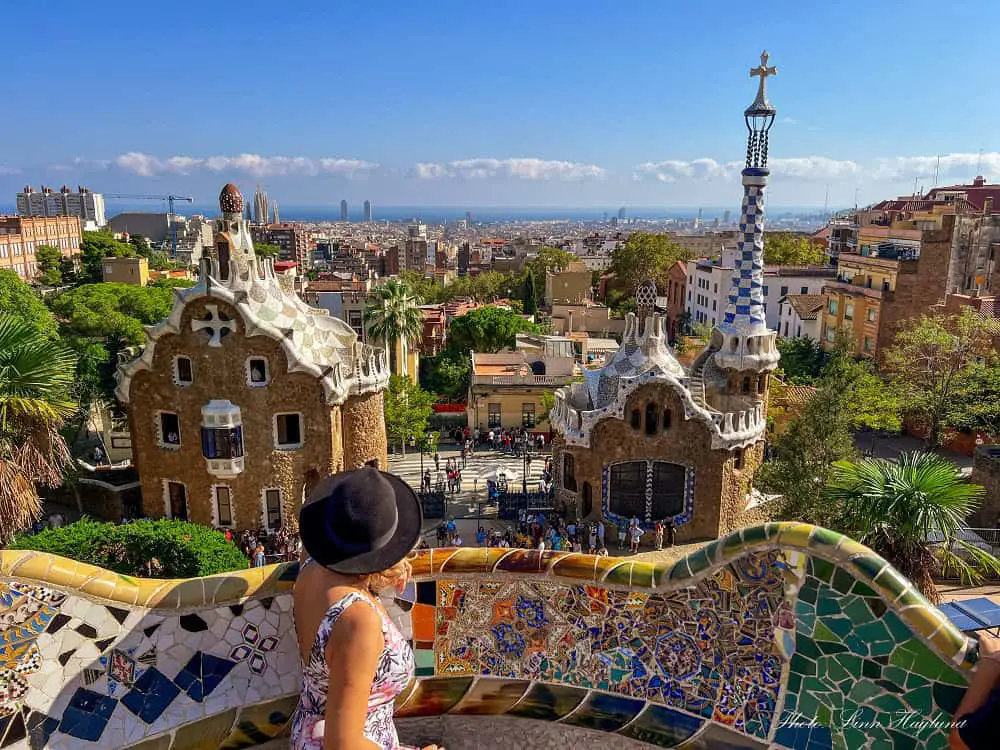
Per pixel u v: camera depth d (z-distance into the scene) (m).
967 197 111.44
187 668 7.56
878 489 21.42
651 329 38.19
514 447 56.72
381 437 42.50
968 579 30.94
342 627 4.91
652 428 37.47
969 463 53.12
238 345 35.41
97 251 125.50
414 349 74.81
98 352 47.44
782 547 7.27
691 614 7.80
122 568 26.78
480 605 8.26
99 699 7.29
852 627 7.02
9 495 21.58
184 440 36.78
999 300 59.88
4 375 21.64
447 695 8.16
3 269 65.62
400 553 5.20
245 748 7.43
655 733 7.71
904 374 54.56
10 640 7.06
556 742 7.93
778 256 120.19
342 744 4.67
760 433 38.56
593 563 8.09
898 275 65.31
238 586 7.65
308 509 5.33
